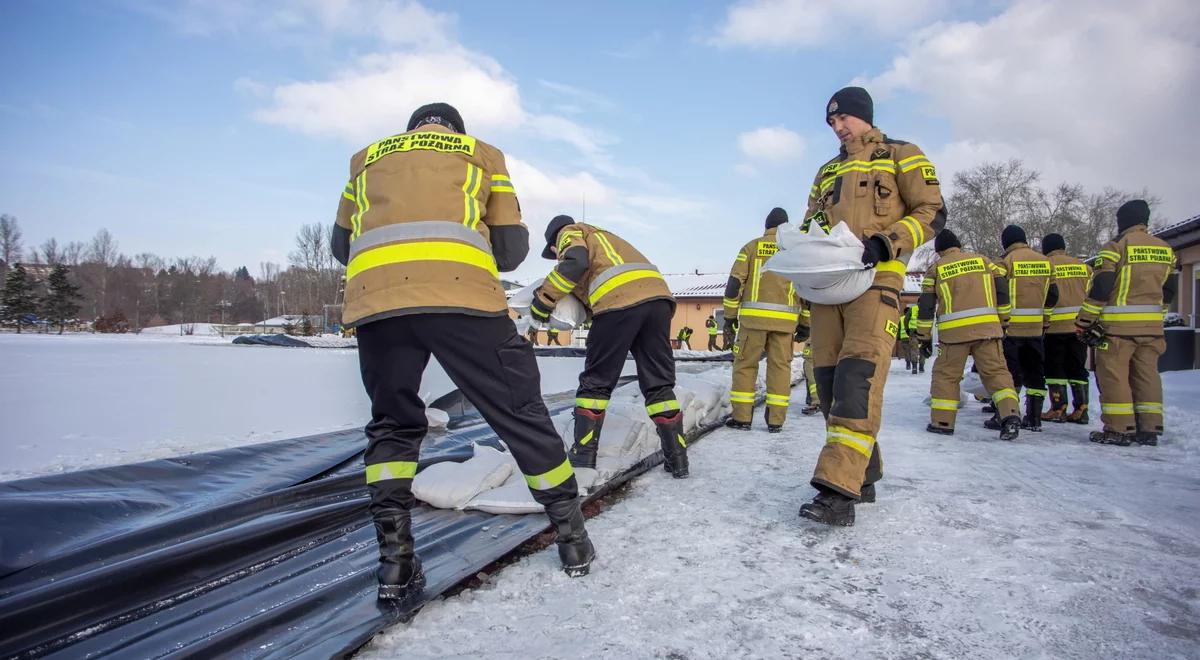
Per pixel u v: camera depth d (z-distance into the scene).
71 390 8.00
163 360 14.06
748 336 5.83
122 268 88.88
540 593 2.32
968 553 2.72
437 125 2.49
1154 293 5.21
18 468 3.72
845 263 2.90
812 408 7.28
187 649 1.78
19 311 53.41
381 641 1.98
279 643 1.87
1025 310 6.23
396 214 2.25
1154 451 4.98
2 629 1.78
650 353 3.99
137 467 3.25
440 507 3.08
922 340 6.09
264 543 2.48
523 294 3.90
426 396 5.50
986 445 5.25
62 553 2.31
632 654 1.91
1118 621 2.12
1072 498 3.55
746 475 4.07
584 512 3.29
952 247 5.87
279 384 8.86
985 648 1.96
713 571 2.52
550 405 6.70
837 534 2.94
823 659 1.89
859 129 3.34
